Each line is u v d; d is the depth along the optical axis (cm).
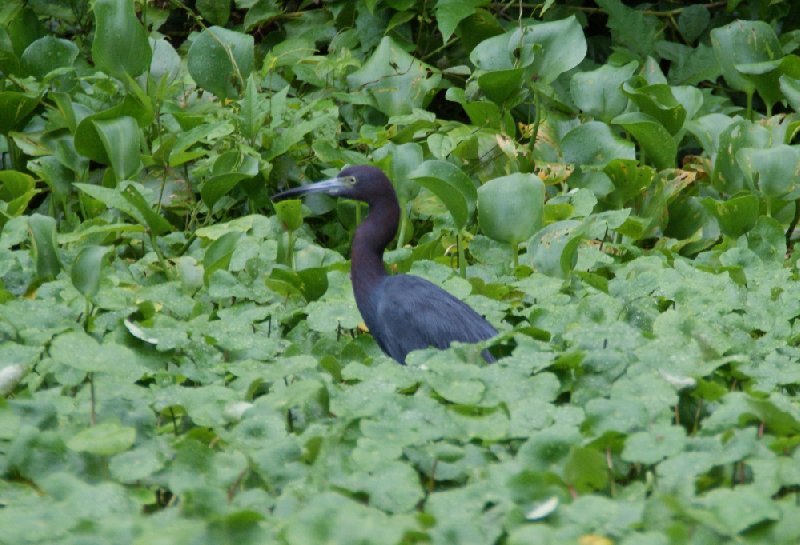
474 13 1597
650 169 1387
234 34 1508
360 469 748
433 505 691
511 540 627
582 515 661
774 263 1291
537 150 1512
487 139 1481
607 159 1453
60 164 1465
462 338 1048
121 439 730
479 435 764
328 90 1605
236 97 1525
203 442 814
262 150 1457
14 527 645
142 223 1237
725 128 1495
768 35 1590
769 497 675
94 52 1384
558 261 1214
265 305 1162
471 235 1349
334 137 1521
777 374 859
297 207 1212
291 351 1009
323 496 669
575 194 1353
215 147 1486
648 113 1477
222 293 1128
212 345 971
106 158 1391
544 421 777
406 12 1648
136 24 1383
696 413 840
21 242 1312
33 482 740
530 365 847
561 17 1734
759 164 1352
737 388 903
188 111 1538
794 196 1408
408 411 786
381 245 1136
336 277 1216
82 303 1090
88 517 668
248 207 1510
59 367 876
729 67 1598
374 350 1098
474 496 696
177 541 614
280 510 689
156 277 1250
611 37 1795
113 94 1518
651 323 1052
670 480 693
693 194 1501
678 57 1712
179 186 1468
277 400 805
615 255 1356
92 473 748
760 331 1119
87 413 813
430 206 1402
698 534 652
